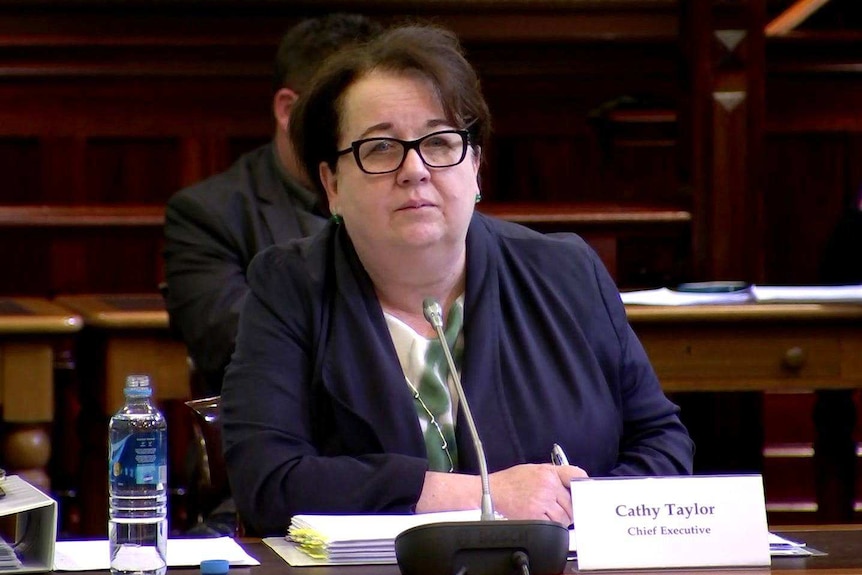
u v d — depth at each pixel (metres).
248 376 7.31
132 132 17.92
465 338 7.41
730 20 15.88
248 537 7.07
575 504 5.84
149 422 6.13
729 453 14.95
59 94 17.78
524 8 17.83
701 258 15.98
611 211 16.06
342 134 7.24
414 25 7.45
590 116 18.25
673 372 12.23
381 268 7.35
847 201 18.47
